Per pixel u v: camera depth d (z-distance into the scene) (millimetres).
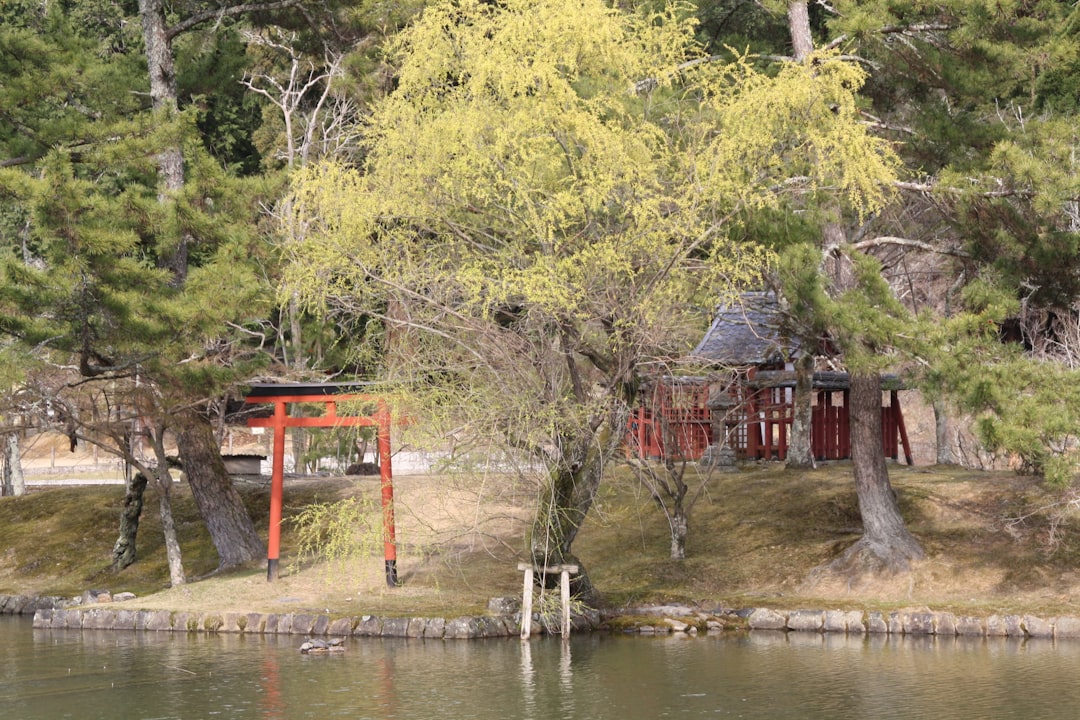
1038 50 23609
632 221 21062
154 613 24812
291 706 16641
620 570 27516
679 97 24203
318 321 29109
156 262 32594
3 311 22812
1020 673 18516
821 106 21188
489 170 20875
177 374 24828
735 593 25969
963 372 21188
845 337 22500
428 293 22375
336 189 21688
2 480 45062
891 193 24203
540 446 22812
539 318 21625
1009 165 21922
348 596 25625
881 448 26422
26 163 27688
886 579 25391
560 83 20438
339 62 33312
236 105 47812
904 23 24266
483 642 22281
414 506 31109
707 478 29359
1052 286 23828
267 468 45000
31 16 34812
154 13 29984
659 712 16031
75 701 17234
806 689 17453
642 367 25578
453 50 21922
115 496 35688
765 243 22422
